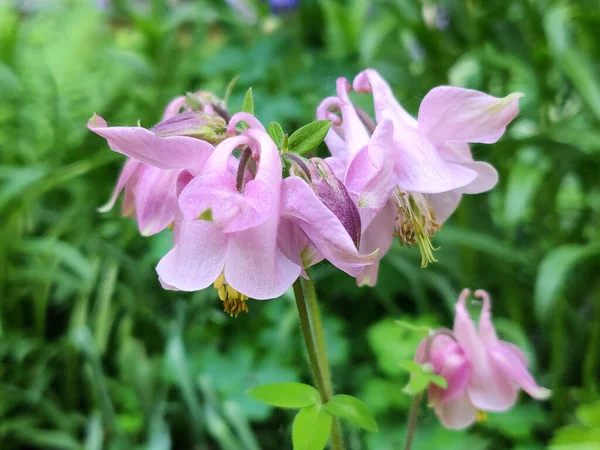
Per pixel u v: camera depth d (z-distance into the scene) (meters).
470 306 0.31
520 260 0.30
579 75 0.29
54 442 0.27
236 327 0.31
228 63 0.37
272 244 0.10
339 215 0.10
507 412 0.24
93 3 0.43
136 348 0.28
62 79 0.37
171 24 0.42
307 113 0.35
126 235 0.34
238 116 0.11
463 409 0.15
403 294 0.34
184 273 0.10
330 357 0.27
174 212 0.11
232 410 0.26
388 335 0.26
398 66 0.36
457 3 0.33
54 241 0.31
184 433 0.29
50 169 0.34
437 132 0.12
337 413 0.12
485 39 0.34
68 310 0.33
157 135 0.10
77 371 0.30
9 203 0.33
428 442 0.23
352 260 0.09
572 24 0.31
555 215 0.32
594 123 0.30
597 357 0.30
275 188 0.10
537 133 0.31
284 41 0.39
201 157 0.10
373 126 0.12
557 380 0.28
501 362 0.15
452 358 0.15
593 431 0.18
